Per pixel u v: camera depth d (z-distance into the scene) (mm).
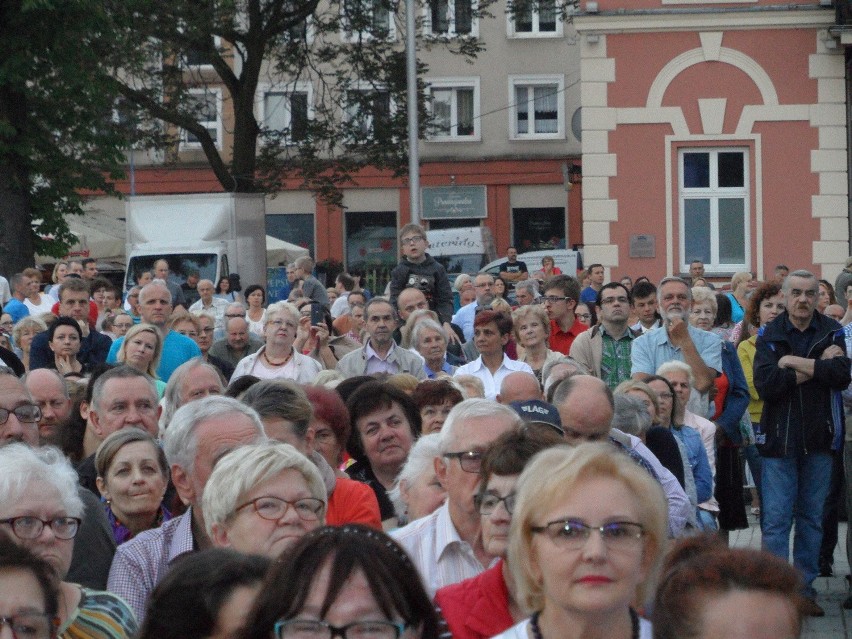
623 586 4000
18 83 32875
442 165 59906
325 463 7238
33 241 35312
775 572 3535
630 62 31750
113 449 7203
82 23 32938
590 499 4020
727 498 12367
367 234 60781
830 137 31438
